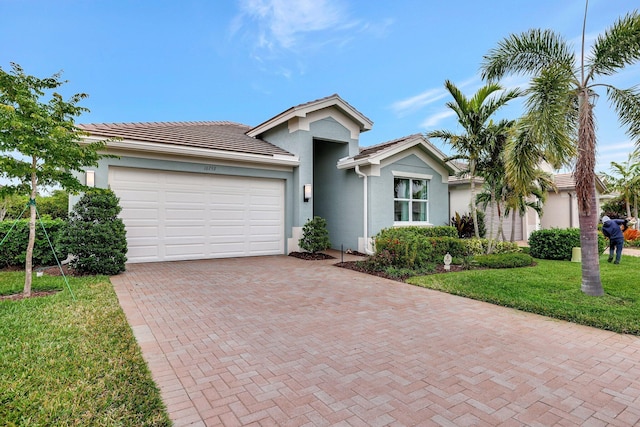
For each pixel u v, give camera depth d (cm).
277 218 1270
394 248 928
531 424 277
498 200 1429
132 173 1014
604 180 2202
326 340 454
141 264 997
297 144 1280
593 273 666
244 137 1454
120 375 342
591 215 670
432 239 1028
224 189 1162
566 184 1939
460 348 432
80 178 933
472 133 1193
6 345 401
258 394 319
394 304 630
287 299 653
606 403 309
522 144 721
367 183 1259
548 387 337
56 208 1602
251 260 1114
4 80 560
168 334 466
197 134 1259
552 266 997
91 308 548
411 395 319
